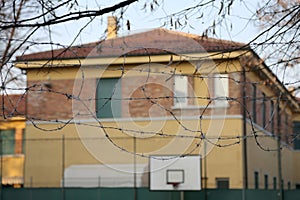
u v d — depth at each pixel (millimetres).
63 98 34719
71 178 35688
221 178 34469
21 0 8750
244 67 13695
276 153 41594
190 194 33219
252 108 35312
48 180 36312
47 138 36156
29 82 28141
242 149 34156
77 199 34312
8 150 42031
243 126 33531
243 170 34188
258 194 33062
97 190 34188
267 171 39844
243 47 10211
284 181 44562
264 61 12344
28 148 36500
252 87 33656
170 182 32531
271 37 10094
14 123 41719
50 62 10820
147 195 33625
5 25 8281
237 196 33125
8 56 9773
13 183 40312
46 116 35438
